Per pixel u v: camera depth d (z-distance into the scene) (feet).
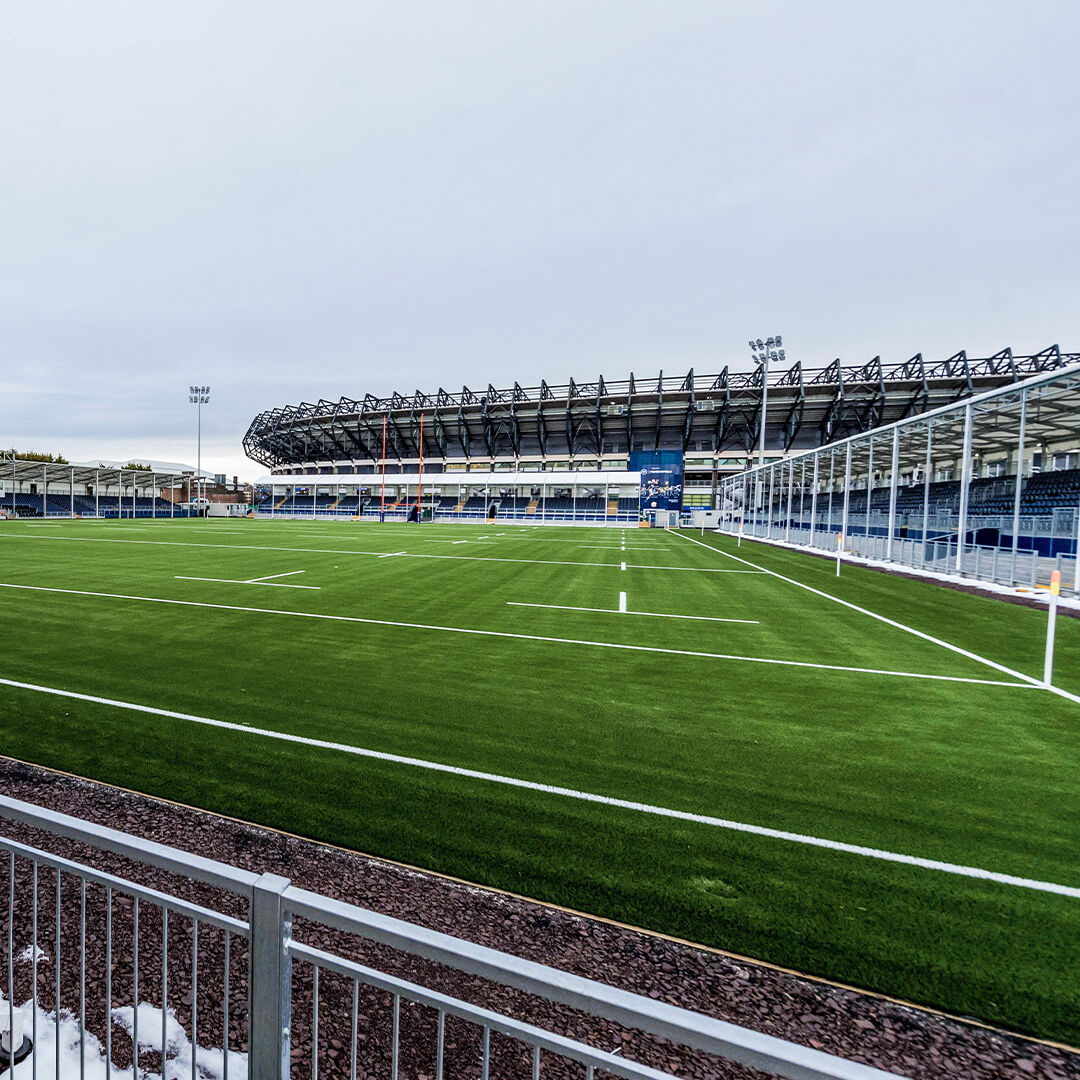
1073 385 53.01
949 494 112.88
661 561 72.33
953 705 20.70
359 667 24.45
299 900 4.75
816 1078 3.34
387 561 66.64
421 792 14.01
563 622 34.47
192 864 5.07
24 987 8.27
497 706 20.06
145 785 14.17
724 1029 3.59
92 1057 7.18
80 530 114.52
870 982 8.46
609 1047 7.52
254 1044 5.05
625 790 14.23
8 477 175.42
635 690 22.02
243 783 14.33
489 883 10.66
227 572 54.95
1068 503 78.33
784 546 104.32
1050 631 22.94
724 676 23.98
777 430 225.15
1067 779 15.06
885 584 53.62
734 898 10.33
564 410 234.38
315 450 298.97
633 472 223.51
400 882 10.64
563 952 8.94
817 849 11.84
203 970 8.65
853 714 19.71
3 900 10.18
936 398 196.85
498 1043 7.56
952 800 13.92
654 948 9.09
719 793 14.15
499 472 248.93
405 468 278.67
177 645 27.58
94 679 22.24
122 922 9.68
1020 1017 7.92
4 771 14.80
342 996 8.27
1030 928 9.62
